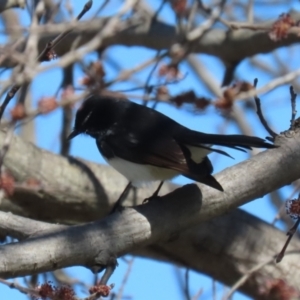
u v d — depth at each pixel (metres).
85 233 7.34
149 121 9.59
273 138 8.72
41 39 12.16
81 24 8.66
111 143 9.64
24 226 7.60
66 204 10.53
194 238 10.73
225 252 10.83
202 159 9.02
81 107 10.23
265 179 8.29
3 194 8.54
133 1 7.98
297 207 8.16
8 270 6.93
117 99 10.12
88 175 10.70
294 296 10.13
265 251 10.91
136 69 8.59
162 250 10.94
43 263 7.07
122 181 10.84
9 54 8.16
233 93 8.69
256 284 10.87
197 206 8.02
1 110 7.78
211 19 10.27
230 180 8.21
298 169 8.43
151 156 8.99
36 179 10.36
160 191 10.96
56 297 6.72
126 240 7.53
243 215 11.08
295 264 10.91
